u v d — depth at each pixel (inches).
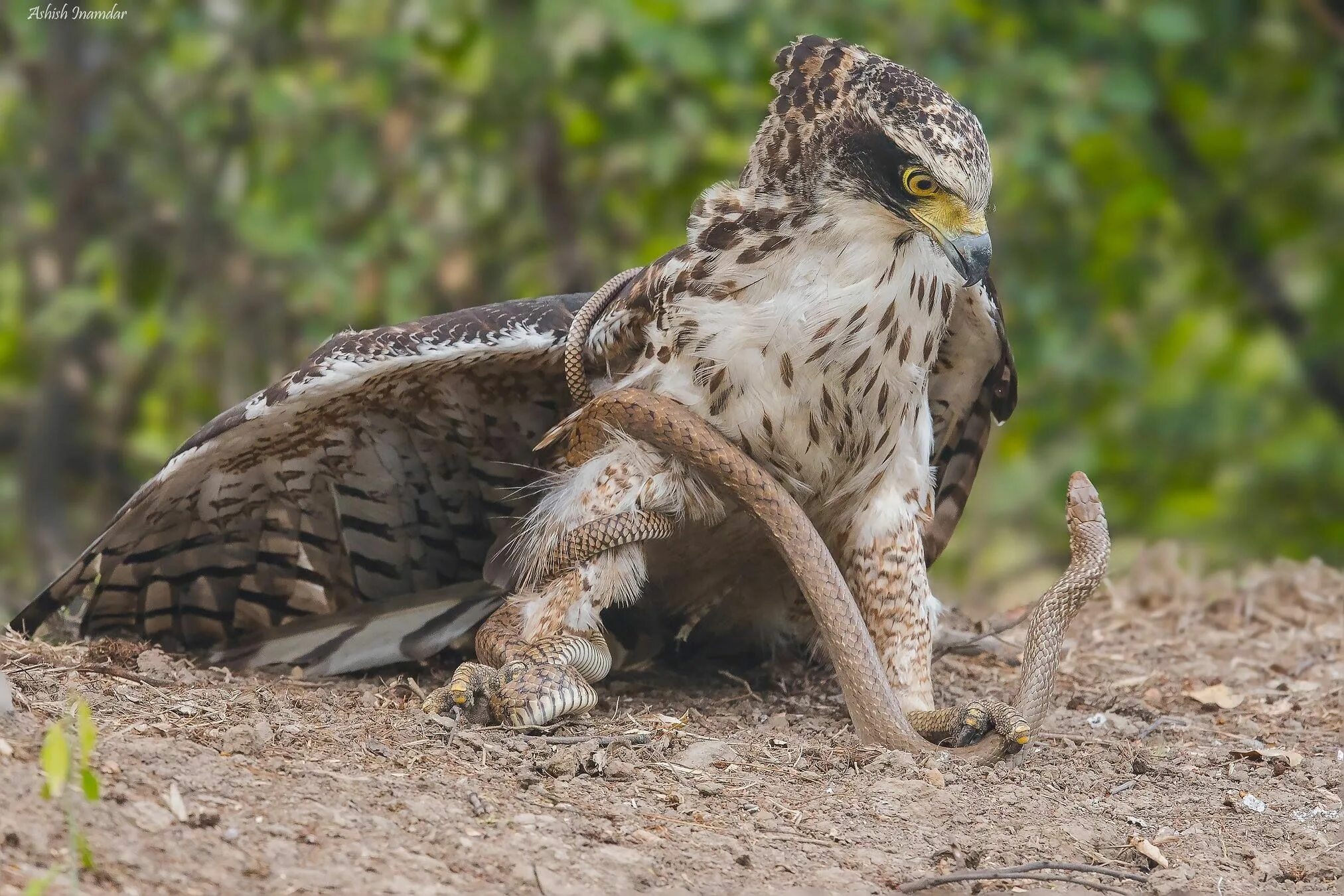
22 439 754.8
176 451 352.5
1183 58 795.4
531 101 693.9
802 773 307.6
